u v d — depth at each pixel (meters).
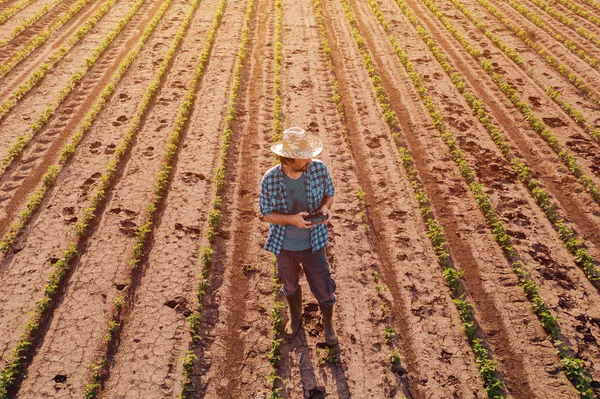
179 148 9.03
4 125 9.71
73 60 12.59
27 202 7.68
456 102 10.71
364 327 5.61
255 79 11.65
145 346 5.39
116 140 9.23
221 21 15.38
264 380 5.04
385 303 5.87
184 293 6.05
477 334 5.52
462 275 6.20
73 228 7.08
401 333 5.55
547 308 5.75
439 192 7.91
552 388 4.93
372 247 6.80
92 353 5.32
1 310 5.79
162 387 4.97
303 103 10.55
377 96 10.87
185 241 6.88
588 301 5.91
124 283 6.19
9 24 14.93
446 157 8.80
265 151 8.98
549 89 10.97
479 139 9.38
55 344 5.41
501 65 12.45
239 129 9.63
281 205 4.38
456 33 14.23
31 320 5.63
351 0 17.72
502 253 6.68
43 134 9.46
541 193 7.61
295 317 5.29
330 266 6.45
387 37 14.24
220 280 6.23
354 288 6.13
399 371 5.12
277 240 4.55
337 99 10.53
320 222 4.38
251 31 14.60
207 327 5.60
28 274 6.31
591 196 7.79
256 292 6.07
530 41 13.66
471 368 5.16
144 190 7.91
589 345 5.34
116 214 7.38
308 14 16.09
